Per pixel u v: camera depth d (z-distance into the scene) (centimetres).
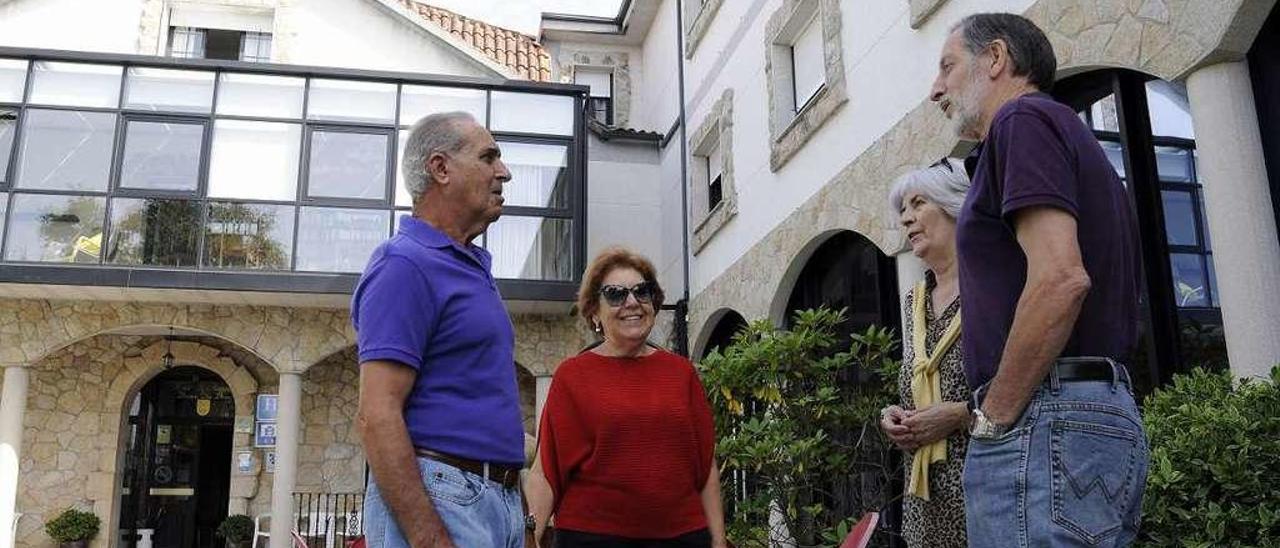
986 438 169
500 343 216
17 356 1065
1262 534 240
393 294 199
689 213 1116
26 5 1216
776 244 829
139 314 1096
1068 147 168
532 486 310
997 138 173
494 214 229
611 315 315
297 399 1102
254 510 1206
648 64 1392
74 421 1198
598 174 1262
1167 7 393
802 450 422
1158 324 427
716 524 310
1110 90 464
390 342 193
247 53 1302
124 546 1231
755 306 877
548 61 1351
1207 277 400
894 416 233
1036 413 164
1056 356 157
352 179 1110
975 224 181
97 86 1080
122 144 1070
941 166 256
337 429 1240
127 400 1234
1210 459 255
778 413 456
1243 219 358
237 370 1243
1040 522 160
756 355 451
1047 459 162
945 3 563
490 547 200
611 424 297
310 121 1112
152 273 1027
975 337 179
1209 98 373
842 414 445
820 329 491
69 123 1067
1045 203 159
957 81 197
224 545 1265
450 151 222
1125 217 177
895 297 682
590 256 1226
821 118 730
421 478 189
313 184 1099
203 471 1291
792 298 848
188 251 1055
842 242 766
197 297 1078
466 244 229
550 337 1180
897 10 624
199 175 1075
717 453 443
